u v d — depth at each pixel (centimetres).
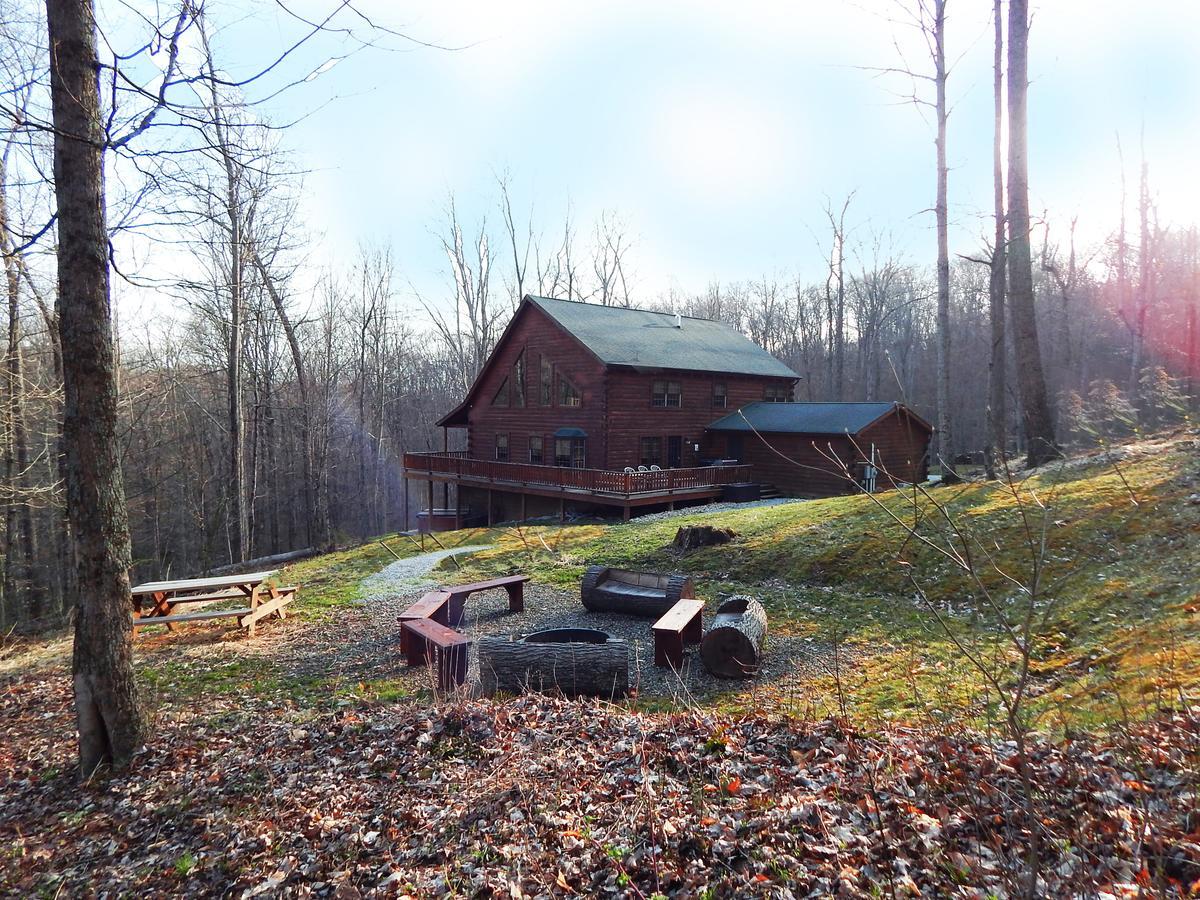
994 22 1706
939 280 1739
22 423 1977
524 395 3009
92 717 673
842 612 1046
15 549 2439
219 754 673
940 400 1747
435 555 1881
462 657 813
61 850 554
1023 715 528
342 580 1644
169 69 517
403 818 506
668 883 379
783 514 1712
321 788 574
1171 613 708
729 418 2961
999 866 314
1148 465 1230
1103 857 312
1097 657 663
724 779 476
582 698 716
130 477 3325
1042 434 1563
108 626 673
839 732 523
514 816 476
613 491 2295
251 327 3072
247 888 458
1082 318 4438
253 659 1025
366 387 4941
